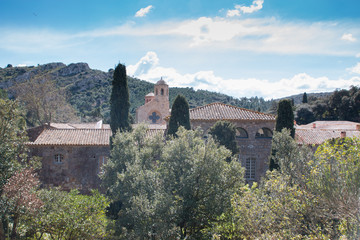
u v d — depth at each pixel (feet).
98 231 55.42
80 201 55.16
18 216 50.39
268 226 46.85
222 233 53.42
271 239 42.96
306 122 278.67
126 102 95.14
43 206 49.85
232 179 54.75
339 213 39.09
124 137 71.05
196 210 54.24
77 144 97.71
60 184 97.81
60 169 98.22
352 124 178.81
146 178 55.11
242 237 50.03
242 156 99.60
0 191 49.88
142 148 69.15
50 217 51.67
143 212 48.70
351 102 247.09
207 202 51.78
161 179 55.31
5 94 254.47
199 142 60.44
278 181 50.08
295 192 46.14
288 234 43.09
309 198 44.96
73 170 98.73
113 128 93.76
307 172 47.80
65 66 588.91
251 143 99.76
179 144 55.72
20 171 50.60
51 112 188.65
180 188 52.90
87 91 495.82
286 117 90.12
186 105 90.53
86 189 98.89
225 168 54.08
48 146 97.66
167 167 56.13
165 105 210.79
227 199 52.26
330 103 266.98
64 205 53.31
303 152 53.78
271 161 83.66
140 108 209.15
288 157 59.72
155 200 49.60
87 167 99.45
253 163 100.42
